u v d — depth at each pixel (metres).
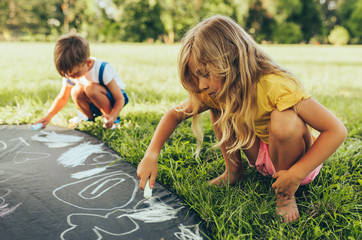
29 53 7.79
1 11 28.92
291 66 6.97
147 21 30.28
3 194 1.36
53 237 1.11
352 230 1.19
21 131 2.09
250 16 29.62
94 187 1.46
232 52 1.20
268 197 1.37
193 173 1.61
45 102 2.72
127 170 1.63
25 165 1.64
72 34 2.03
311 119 1.21
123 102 2.18
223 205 1.29
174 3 29.47
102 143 1.96
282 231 1.18
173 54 9.41
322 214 1.26
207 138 2.07
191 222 1.24
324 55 11.53
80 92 2.15
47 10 30.16
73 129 2.17
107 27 31.73
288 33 30.66
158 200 1.37
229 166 1.53
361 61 9.14
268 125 1.31
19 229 1.14
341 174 1.61
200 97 1.40
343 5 33.84
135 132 2.10
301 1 31.48
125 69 5.23
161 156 1.74
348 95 3.72
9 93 2.92
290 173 1.26
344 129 1.21
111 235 1.14
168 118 1.48
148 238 1.14
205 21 1.26
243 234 1.15
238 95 1.25
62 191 1.41
